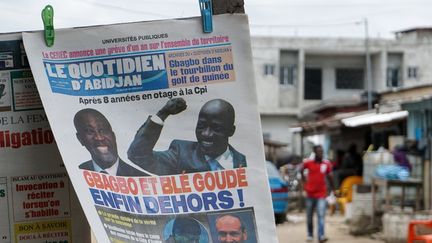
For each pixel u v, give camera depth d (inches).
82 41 117.6
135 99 117.7
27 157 126.9
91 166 118.3
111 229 118.4
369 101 902.4
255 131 116.8
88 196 117.6
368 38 1583.4
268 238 116.9
